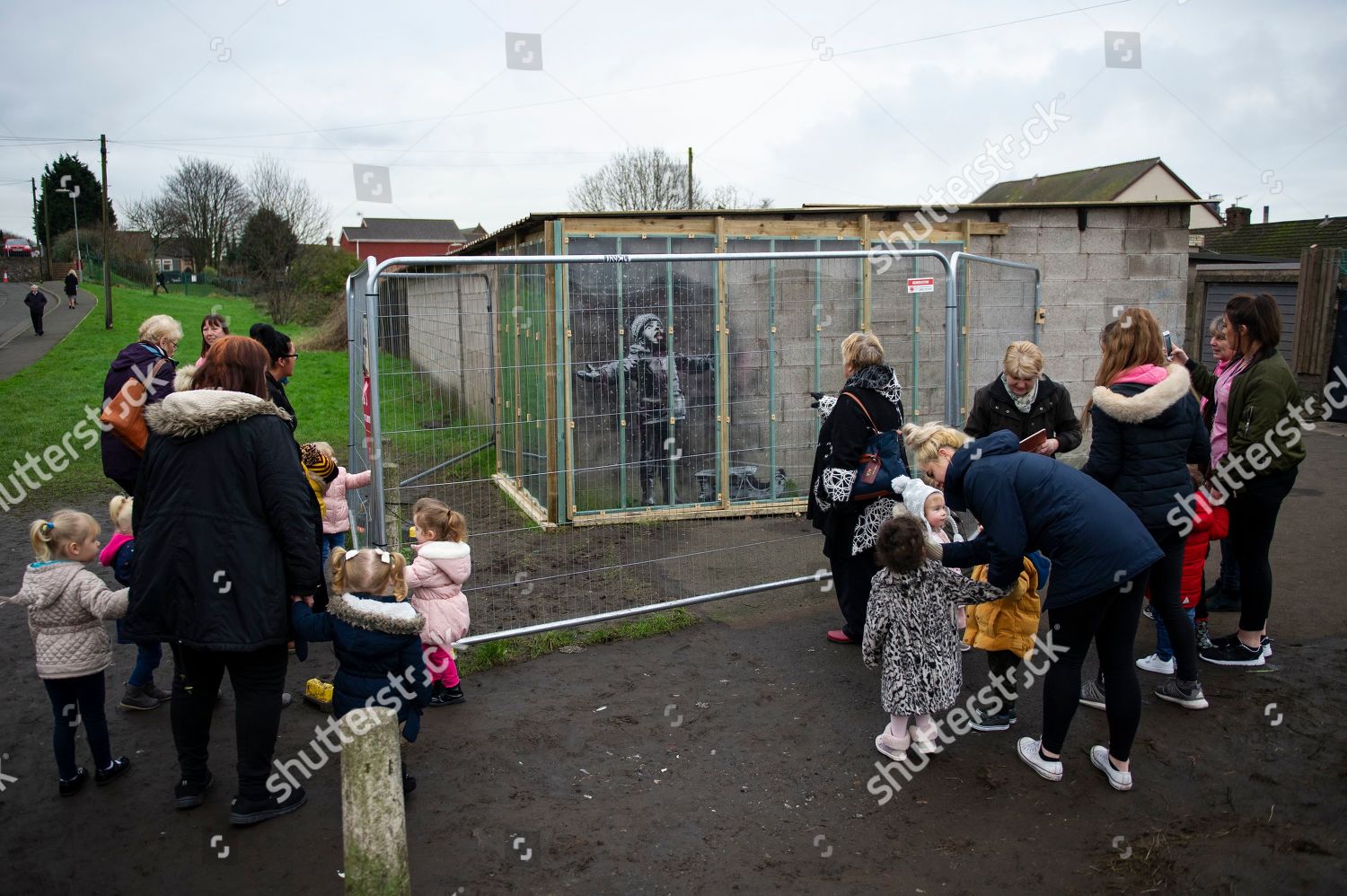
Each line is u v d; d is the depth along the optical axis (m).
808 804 3.69
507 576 6.29
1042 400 5.37
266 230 36.47
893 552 3.80
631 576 6.31
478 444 6.66
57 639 3.71
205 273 48.22
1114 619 3.67
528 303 7.55
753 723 4.36
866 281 8.34
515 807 3.68
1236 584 5.69
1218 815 3.57
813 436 8.01
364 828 2.76
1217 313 15.62
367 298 4.54
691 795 3.76
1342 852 3.32
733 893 3.14
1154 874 3.23
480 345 6.79
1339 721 4.26
